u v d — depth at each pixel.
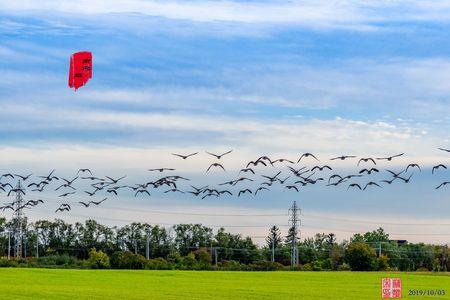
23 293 87.62
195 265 160.12
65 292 89.94
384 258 164.00
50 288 95.69
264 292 93.62
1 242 198.50
